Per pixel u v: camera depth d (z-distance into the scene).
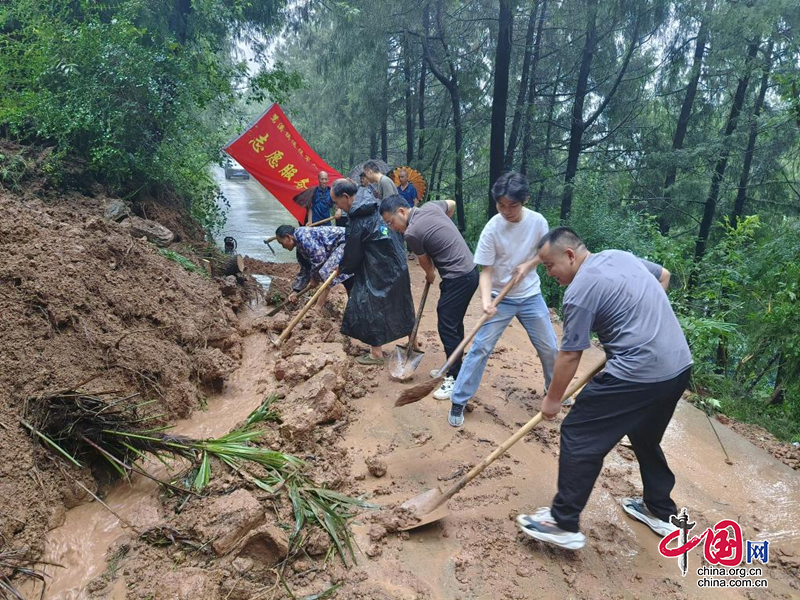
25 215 4.00
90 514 2.62
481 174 14.36
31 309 3.27
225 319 4.76
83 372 3.16
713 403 5.00
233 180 25.12
